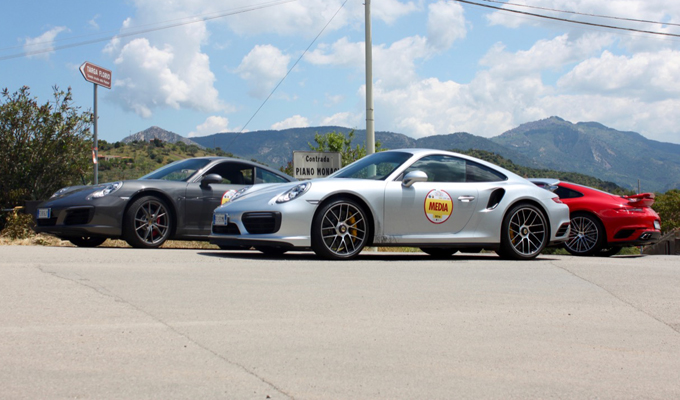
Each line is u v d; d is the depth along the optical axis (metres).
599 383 2.27
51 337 2.55
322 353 2.48
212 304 3.30
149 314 3.02
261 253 6.63
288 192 5.87
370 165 6.58
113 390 1.96
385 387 2.10
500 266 5.35
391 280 4.33
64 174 11.98
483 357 2.53
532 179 10.06
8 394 1.89
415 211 6.16
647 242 9.08
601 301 3.84
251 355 2.41
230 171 8.25
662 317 3.46
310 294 3.69
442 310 3.39
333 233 5.83
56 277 3.93
